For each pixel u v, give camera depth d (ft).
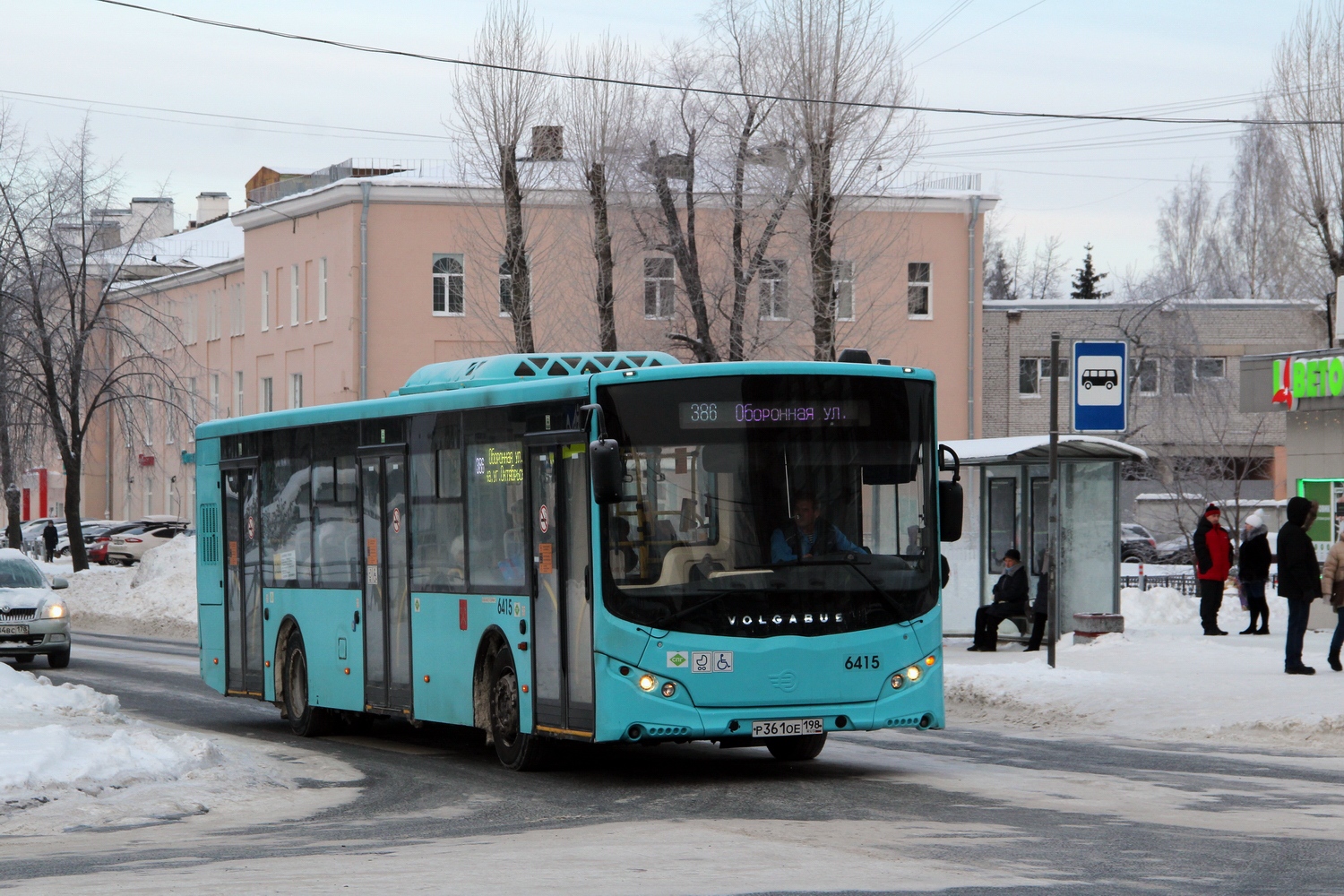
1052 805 38.11
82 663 95.61
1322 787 41.24
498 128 136.67
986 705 63.72
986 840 32.58
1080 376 63.05
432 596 50.57
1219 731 54.24
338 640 56.95
